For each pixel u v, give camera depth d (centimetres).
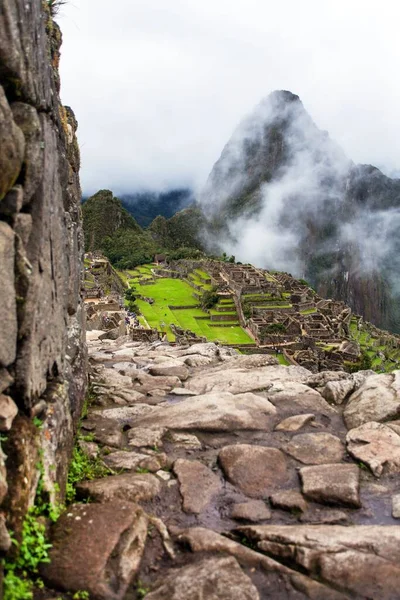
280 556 321
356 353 4962
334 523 361
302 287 8500
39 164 337
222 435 491
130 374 682
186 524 357
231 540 331
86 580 289
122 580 294
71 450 417
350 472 417
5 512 284
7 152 290
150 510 371
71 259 488
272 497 386
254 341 5347
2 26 303
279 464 434
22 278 318
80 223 579
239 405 545
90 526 326
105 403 571
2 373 314
